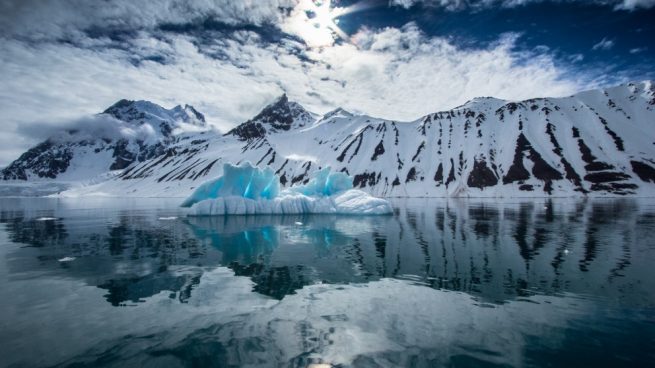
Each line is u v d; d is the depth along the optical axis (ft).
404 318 34.22
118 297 40.91
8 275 50.90
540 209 192.13
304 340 29.66
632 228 101.09
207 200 151.23
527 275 49.65
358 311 36.09
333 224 117.19
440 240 81.25
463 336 30.27
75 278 49.24
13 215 168.96
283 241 81.05
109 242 80.53
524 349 27.96
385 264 57.21
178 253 67.21
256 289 43.88
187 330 31.71
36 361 26.32
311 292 42.47
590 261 58.03
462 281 46.88
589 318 33.94
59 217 154.92
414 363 25.91
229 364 25.86
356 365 25.70
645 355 26.84
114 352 27.71
